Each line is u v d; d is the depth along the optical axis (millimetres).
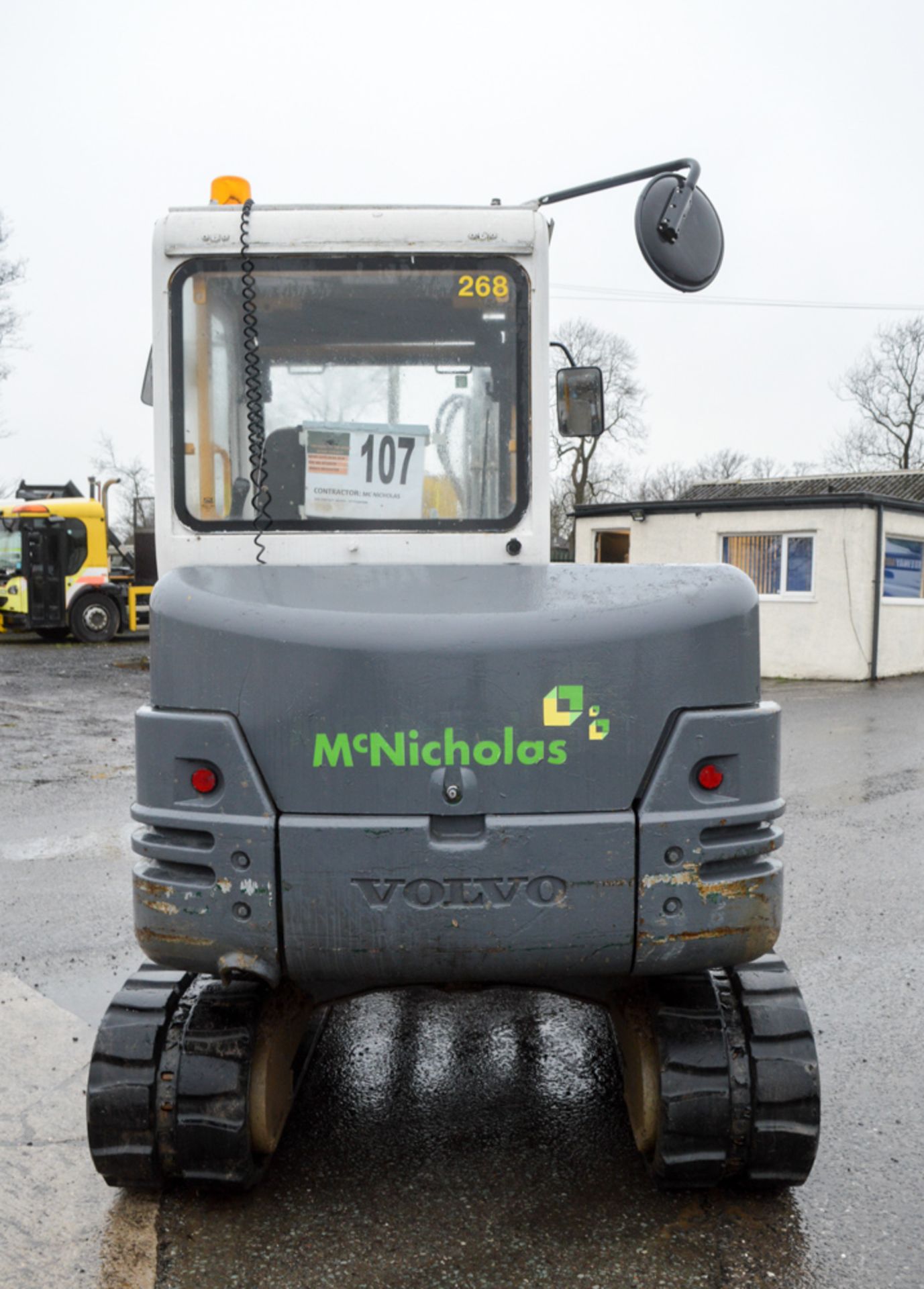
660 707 2867
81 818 8570
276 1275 3023
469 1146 3754
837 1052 4469
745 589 3045
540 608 2898
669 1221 3297
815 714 15156
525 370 3480
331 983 3379
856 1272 3051
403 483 3486
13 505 26000
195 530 3479
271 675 2842
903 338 52281
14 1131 3799
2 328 36531
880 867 7391
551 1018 4867
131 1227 3246
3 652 23625
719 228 3484
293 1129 3873
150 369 3844
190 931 2914
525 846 2822
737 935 2930
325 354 3469
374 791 2832
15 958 5492
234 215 3445
